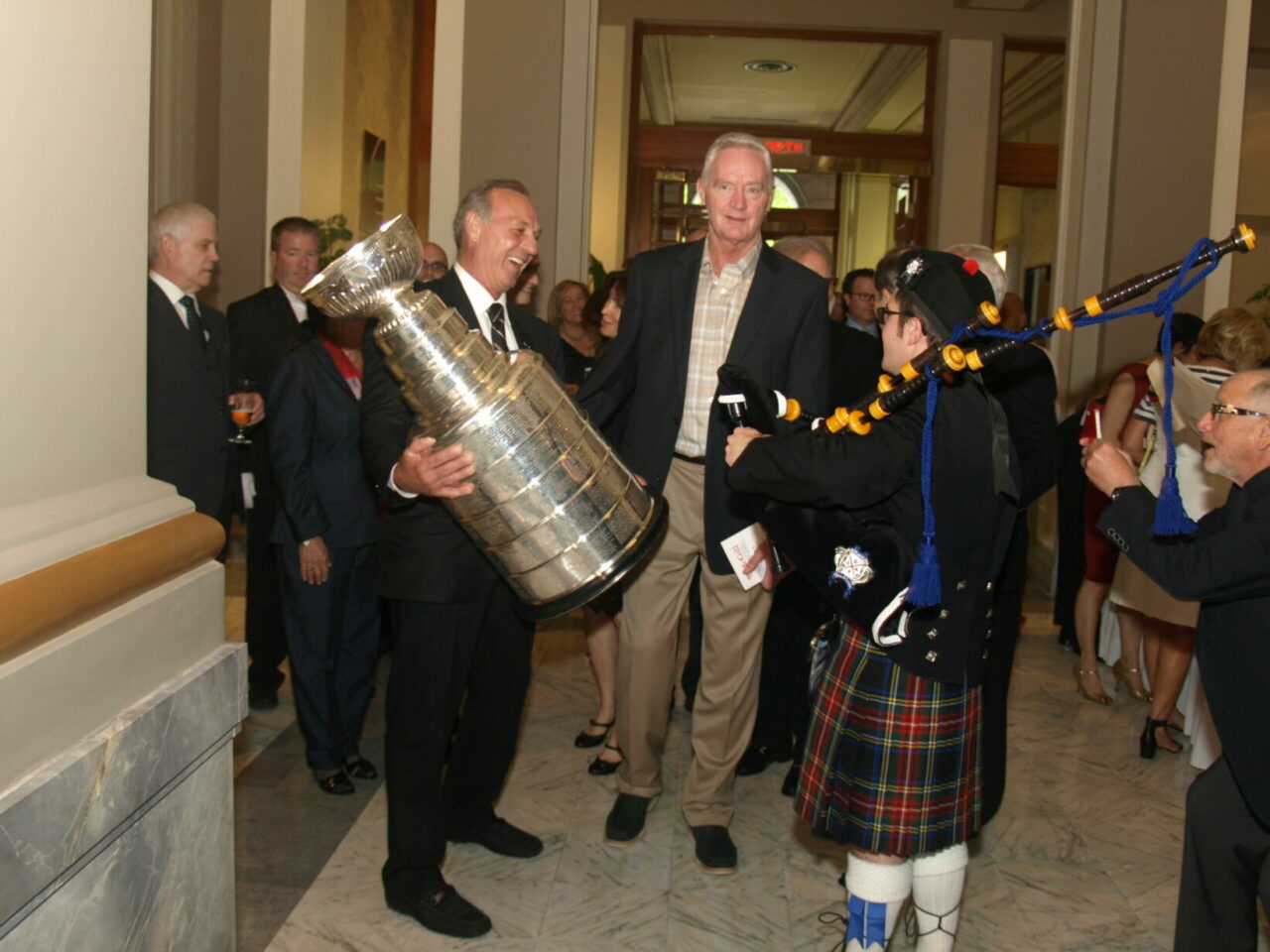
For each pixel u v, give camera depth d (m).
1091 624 4.49
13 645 1.37
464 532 2.45
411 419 2.51
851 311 4.64
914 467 1.92
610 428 3.25
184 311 3.50
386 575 2.58
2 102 1.42
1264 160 6.94
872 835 2.00
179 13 5.30
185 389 3.41
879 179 9.24
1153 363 3.54
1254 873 2.15
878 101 9.60
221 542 1.97
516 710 2.88
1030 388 2.69
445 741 2.62
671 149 9.28
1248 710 1.98
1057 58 8.75
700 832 2.96
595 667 3.76
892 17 8.51
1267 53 6.85
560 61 5.50
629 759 3.06
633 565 2.28
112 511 1.68
